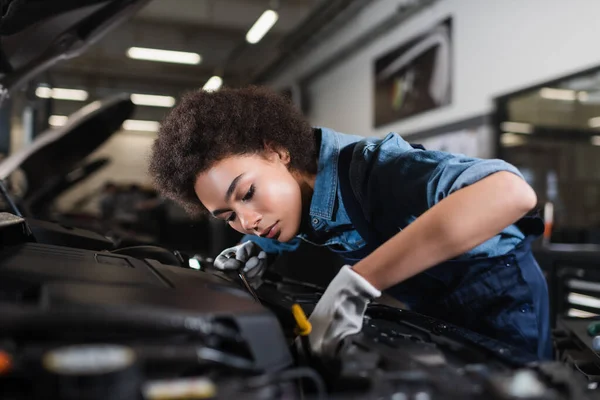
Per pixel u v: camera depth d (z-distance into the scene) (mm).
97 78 7762
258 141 646
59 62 1073
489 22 3355
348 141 743
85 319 327
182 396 295
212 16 5352
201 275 569
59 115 8406
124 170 9320
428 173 599
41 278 458
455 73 3672
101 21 964
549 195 4531
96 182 9062
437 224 516
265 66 7047
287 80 6832
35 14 818
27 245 637
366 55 4922
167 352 338
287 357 393
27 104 2301
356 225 732
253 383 340
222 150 623
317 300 729
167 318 344
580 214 4723
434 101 3904
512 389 324
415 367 396
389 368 401
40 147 1468
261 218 650
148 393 289
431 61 3943
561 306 1256
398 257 530
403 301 838
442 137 3809
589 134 4004
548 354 753
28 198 1724
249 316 378
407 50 4246
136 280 472
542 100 4383
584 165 4770
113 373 268
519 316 739
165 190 731
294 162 700
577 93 4191
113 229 2184
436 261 530
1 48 877
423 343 476
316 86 6117
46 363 276
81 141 1596
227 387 331
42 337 329
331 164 717
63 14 855
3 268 480
